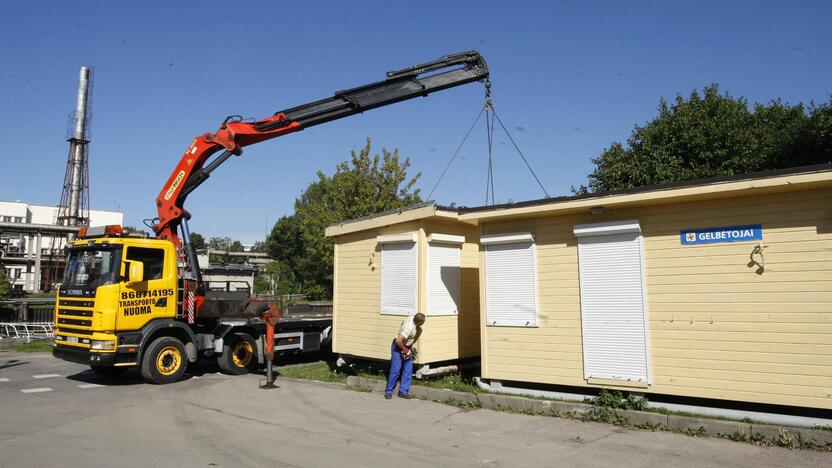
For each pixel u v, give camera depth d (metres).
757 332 7.57
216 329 13.33
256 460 6.34
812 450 6.59
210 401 9.95
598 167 26.58
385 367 12.51
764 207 7.67
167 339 12.15
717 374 7.80
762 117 29.38
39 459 6.32
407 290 11.12
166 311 12.34
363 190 27.45
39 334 21.53
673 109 25.42
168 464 6.16
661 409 8.10
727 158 23.30
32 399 10.25
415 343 10.73
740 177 7.38
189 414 8.91
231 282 17.83
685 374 8.04
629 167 24.42
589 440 7.13
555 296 9.42
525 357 9.62
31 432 7.67
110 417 8.69
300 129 12.98
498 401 9.03
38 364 15.48
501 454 6.59
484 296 10.22
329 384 11.46
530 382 9.62
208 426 8.06
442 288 11.30
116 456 6.46
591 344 8.92
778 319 7.44
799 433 6.74
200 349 12.89
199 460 6.32
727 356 7.75
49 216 59.41
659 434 7.39
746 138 23.45
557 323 9.34
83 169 49.31
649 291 8.46
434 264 11.18
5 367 14.88
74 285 12.09
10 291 28.17
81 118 49.50
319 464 6.20
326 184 28.80
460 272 11.80
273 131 12.82
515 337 9.77
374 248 12.04
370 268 12.09
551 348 9.36
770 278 7.54
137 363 11.69
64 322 12.20
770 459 6.29
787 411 7.60
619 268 8.76
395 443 7.10
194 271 13.38
